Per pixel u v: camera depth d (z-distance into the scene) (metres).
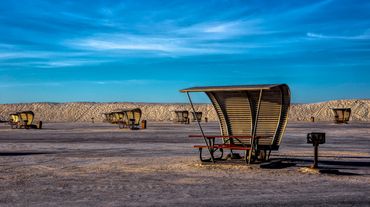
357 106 125.69
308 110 130.00
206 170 14.16
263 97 16.42
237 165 15.18
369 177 12.73
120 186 11.09
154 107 152.75
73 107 160.00
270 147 16.30
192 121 100.56
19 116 57.78
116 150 22.38
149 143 27.75
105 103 164.88
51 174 13.29
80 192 10.26
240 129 17.05
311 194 10.00
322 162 16.86
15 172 13.76
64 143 27.86
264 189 10.65
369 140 30.89
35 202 9.13
